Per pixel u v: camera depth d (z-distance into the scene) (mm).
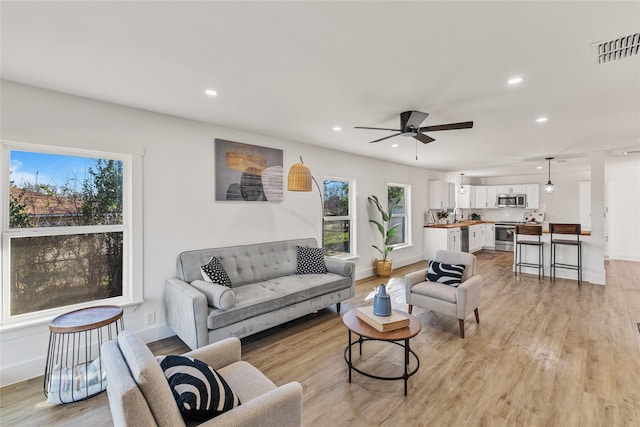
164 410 1103
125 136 2895
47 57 1963
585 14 1514
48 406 2096
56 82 2346
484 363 2611
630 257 7289
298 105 2873
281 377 2430
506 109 2963
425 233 7512
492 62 2031
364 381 2369
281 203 4277
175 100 2740
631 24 1592
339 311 3934
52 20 1565
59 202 2643
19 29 1642
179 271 3184
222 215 3633
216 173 3564
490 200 9047
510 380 2357
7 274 2396
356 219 5547
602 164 5090
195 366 1399
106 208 2883
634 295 4520
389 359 2705
